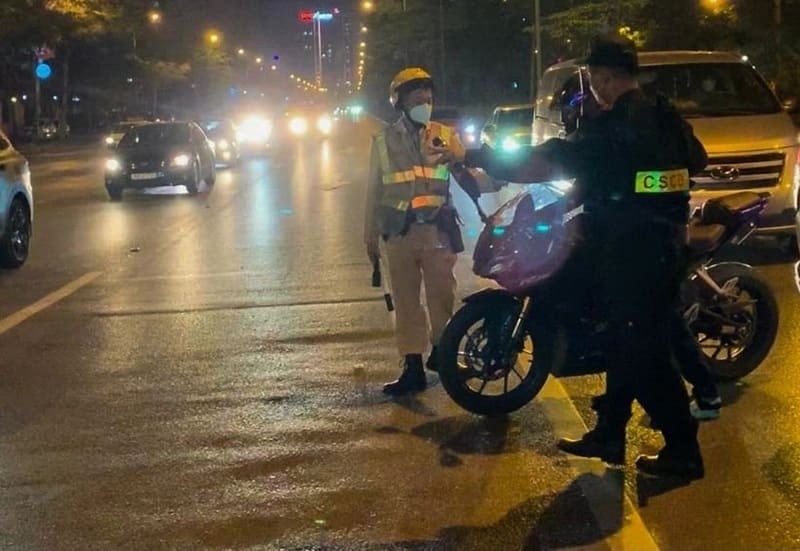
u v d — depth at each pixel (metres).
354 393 7.97
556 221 6.45
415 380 7.92
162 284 12.75
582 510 5.71
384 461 6.53
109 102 84.69
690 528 5.46
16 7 48.75
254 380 8.40
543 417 7.29
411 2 60.94
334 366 8.75
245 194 25.20
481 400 7.05
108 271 13.91
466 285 11.86
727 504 5.75
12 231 14.34
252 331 10.05
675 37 31.05
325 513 5.77
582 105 6.11
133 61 75.75
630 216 5.68
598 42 5.70
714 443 6.70
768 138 12.37
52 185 31.20
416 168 7.57
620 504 5.78
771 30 29.95
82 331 10.28
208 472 6.42
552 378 8.22
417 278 7.73
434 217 7.60
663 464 6.02
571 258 6.34
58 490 6.19
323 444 6.87
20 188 14.59
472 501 5.88
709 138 12.37
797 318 9.86
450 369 6.95
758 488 5.95
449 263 7.66
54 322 10.74
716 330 7.57
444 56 57.09
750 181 12.30
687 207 5.83
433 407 7.57
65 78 71.62
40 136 69.69
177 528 5.62
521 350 7.02
